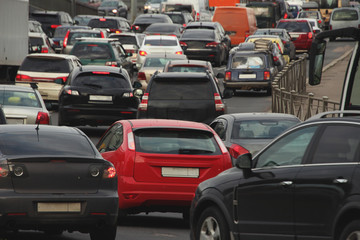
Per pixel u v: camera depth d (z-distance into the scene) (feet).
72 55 293.02
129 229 111.14
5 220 89.86
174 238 103.91
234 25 522.47
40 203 90.74
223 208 81.61
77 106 216.54
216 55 440.45
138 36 486.79
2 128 98.89
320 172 71.31
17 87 191.21
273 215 75.72
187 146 111.96
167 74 175.63
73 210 91.86
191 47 440.45
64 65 274.57
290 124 140.46
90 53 320.29
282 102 231.91
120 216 121.60
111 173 94.89
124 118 217.77
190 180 110.32
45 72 272.92
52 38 485.56
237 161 79.00
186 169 110.52
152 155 110.11
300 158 74.49
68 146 96.37
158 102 173.58
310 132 74.90
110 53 321.93
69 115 216.54
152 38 404.16
